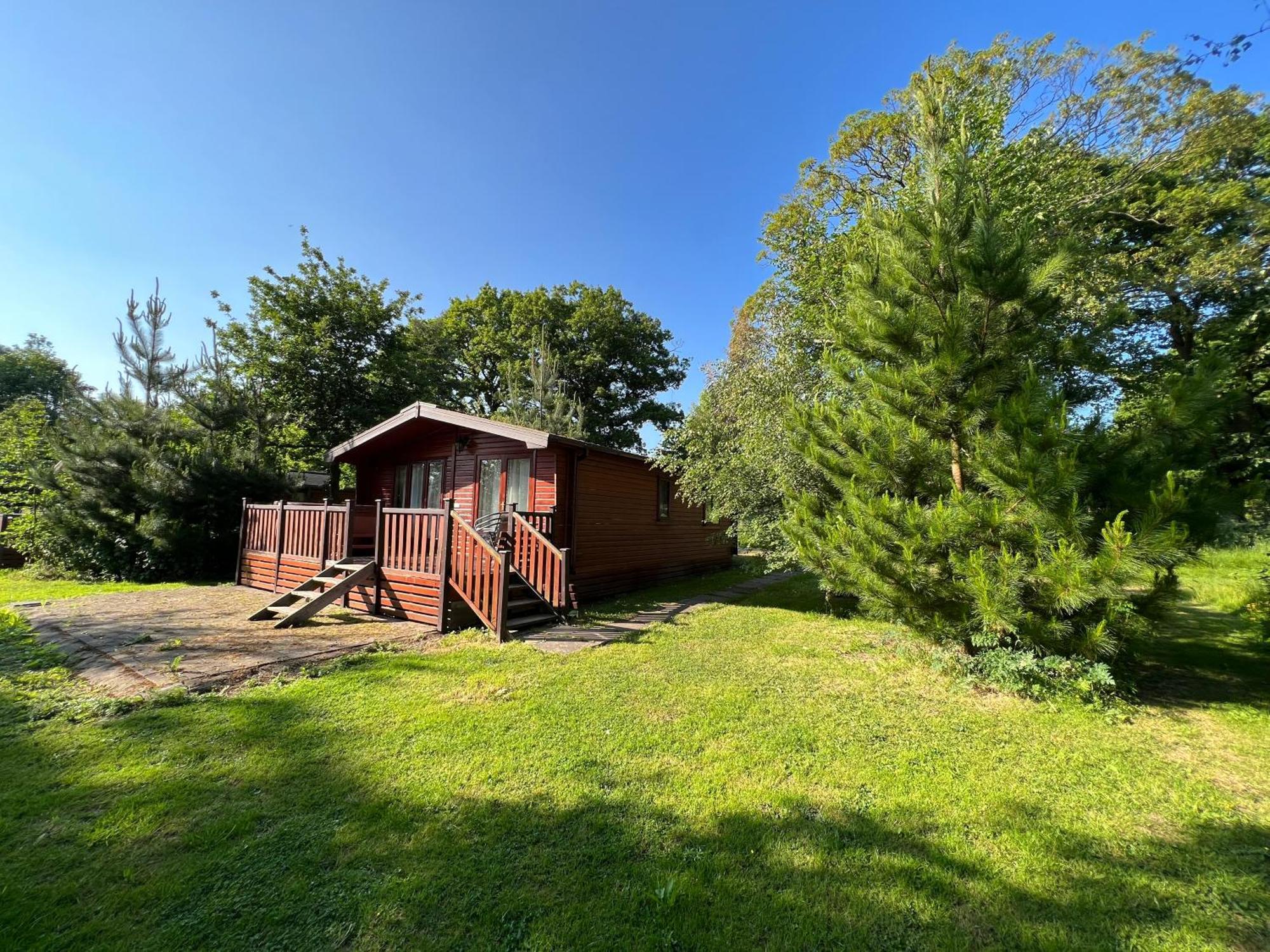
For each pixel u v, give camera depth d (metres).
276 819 2.55
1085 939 1.93
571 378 26.97
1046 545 4.07
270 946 1.80
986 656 4.80
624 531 10.91
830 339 7.29
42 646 5.49
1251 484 4.16
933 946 1.88
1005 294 4.39
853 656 5.70
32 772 2.95
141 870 2.16
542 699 4.23
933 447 4.84
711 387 11.39
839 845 2.45
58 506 11.24
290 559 8.80
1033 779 3.10
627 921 1.96
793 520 5.89
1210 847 2.48
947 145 5.36
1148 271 9.02
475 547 6.54
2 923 1.86
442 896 2.06
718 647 6.00
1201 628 7.30
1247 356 8.41
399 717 3.82
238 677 4.66
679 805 2.75
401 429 11.10
